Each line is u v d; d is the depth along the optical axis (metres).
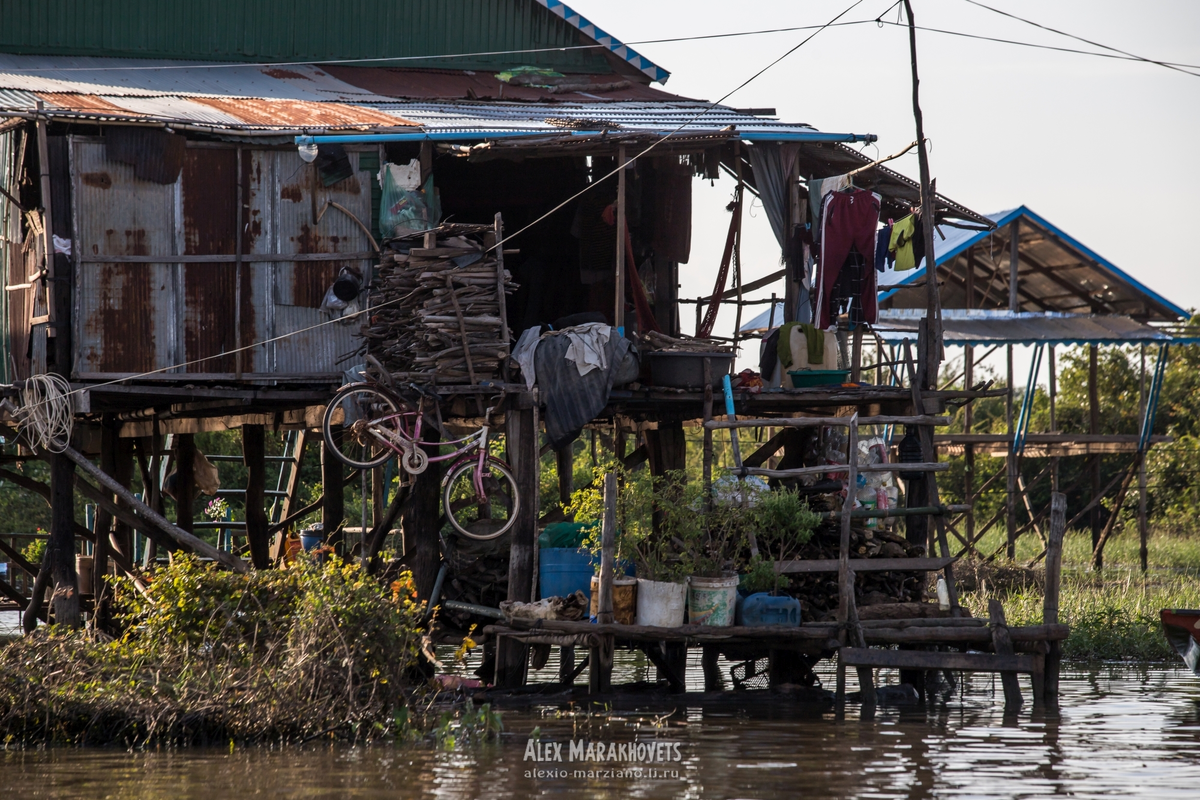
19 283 25.73
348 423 24.64
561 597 22.33
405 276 24.30
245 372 24.97
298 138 24.70
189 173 24.78
